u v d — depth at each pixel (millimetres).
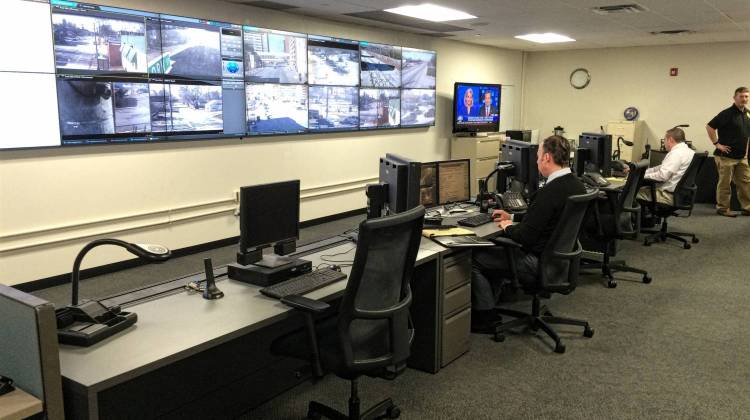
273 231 2303
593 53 9195
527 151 3826
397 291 2059
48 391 1374
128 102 4266
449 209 3785
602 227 4270
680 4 5043
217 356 2414
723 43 8016
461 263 2918
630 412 2447
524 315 3332
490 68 9023
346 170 6496
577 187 2994
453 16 5797
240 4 5051
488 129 8562
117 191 4352
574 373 2816
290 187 2346
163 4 4453
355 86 6309
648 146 8352
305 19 5711
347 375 1971
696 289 4148
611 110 9156
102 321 1727
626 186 4129
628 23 6238
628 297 3977
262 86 5266
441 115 8055
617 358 2992
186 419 2326
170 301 2027
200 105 4766
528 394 2607
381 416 2375
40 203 3920
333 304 2244
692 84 8359
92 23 3979
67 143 3957
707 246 5457
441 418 2398
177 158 4734
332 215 6426
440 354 2828
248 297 2070
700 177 7879
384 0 4867
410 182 2881
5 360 1459
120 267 4469
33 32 3697
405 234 1983
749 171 6789
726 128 6762
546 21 6113
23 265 3904
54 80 3836
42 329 1345
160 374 2219
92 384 1394
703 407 2490
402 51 6941
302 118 5719
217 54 4836
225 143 5102
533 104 10000
